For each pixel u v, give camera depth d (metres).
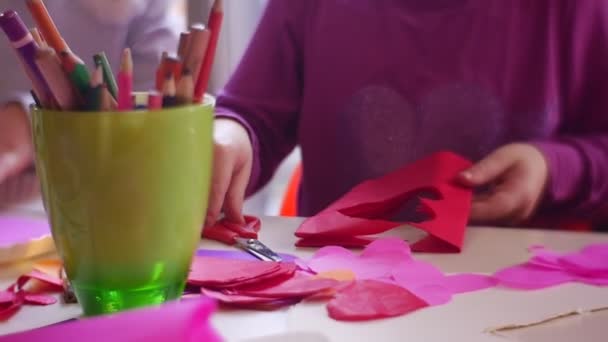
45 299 0.46
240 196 0.62
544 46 0.85
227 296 0.45
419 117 0.87
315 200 0.92
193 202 0.41
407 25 0.88
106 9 0.97
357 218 0.59
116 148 0.37
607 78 0.84
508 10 0.85
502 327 0.41
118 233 0.39
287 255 0.54
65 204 0.39
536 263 0.51
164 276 0.41
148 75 0.95
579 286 0.47
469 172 0.64
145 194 0.38
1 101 0.88
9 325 0.43
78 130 0.37
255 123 0.87
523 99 0.85
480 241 0.58
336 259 0.52
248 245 0.55
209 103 0.41
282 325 0.42
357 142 0.89
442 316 0.42
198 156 0.40
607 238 0.58
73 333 0.33
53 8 0.98
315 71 0.91
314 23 0.91
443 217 0.58
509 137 0.86
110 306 0.41
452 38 0.86
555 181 0.70
